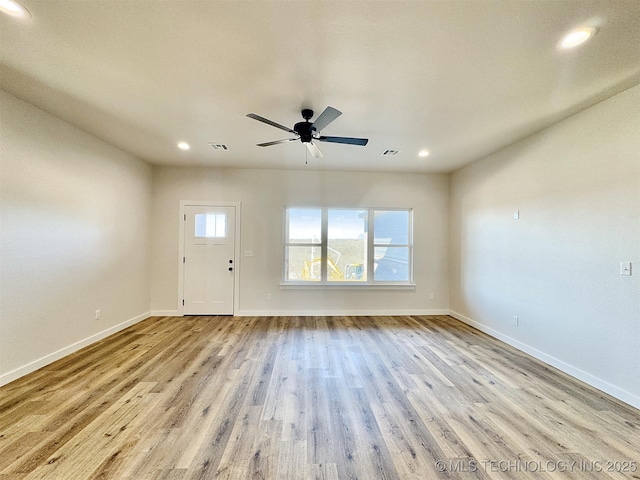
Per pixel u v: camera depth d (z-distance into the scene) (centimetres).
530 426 206
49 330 299
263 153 418
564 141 295
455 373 289
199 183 498
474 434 197
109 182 386
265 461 171
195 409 222
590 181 268
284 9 158
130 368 292
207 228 500
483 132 331
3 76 228
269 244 507
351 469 166
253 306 505
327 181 516
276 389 254
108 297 388
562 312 296
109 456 173
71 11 161
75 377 271
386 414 219
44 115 290
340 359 321
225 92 248
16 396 237
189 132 340
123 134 349
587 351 269
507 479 160
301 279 521
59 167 309
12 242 261
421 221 527
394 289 521
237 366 301
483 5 154
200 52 196
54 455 173
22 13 162
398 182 524
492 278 406
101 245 373
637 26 167
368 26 171
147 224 478
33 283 281
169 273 495
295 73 220
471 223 459
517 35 176
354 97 253
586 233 271
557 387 261
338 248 525
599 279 259
